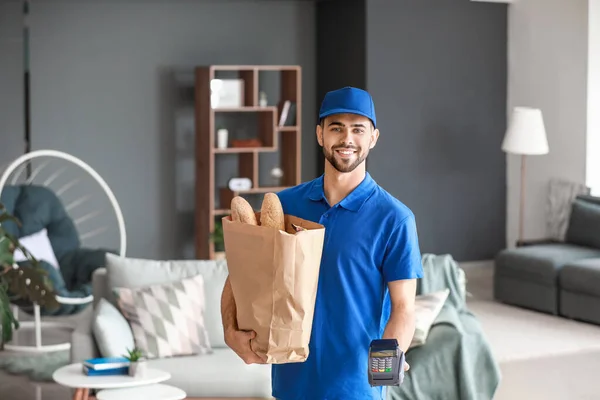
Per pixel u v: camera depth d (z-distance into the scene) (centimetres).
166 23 902
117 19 882
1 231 570
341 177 262
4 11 838
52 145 864
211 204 881
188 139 918
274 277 230
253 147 895
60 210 759
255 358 240
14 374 611
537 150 874
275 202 250
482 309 798
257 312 234
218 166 930
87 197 881
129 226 901
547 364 632
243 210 244
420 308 486
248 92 896
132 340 492
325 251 259
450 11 945
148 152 904
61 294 675
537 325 739
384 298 265
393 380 241
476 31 962
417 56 930
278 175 909
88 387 421
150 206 909
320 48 969
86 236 884
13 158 851
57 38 859
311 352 259
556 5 923
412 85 930
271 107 889
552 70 932
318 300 259
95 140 881
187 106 916
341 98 250
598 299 730
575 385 585
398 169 932
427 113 942
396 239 257
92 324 486
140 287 523
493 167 984
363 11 902
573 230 833
